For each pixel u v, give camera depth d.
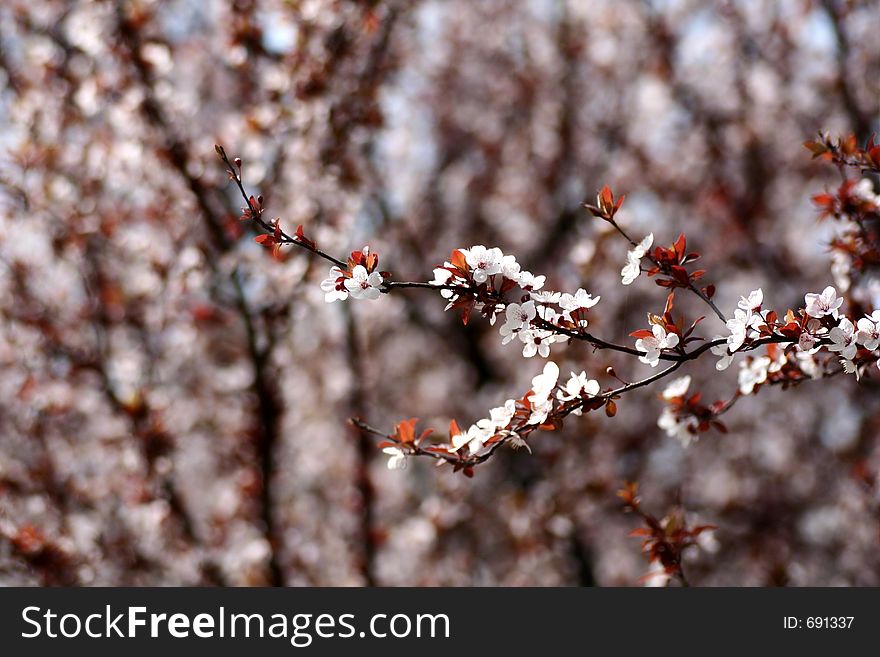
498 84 12.27
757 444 10.51
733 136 11.05
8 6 6.43
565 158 11.59
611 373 2.84
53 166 6.55
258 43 6.04
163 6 6.68
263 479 6.61
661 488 10.09
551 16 11.79
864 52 9.41
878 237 3.87
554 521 8.66
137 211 6.61
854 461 8.20
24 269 6.82
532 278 2.70
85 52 6.18
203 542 7.03
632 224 7.14
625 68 11.40
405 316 11.73
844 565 9.34
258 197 2.68
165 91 6.16
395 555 9.52
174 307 6.90
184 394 7.98
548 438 8.77
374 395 10.85
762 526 9.84
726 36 10.99
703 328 10.33
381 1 5.91
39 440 6.96
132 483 6.66
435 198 12.61
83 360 6.70
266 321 6.23
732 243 10.95
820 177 10.24
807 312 2.72
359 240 9.65
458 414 11.54
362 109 6.15
